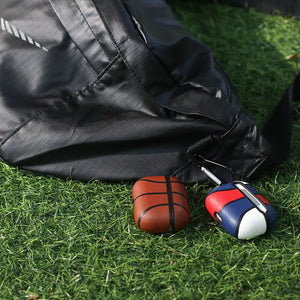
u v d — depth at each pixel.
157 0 1.17
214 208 0.92
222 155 0.98
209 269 0.90
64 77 1.02
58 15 1.01
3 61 1.03
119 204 0.96
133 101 0.99
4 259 0.90
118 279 0.88
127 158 0.98
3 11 1.06
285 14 1.42
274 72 1.24
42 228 0.93
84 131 0.97
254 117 1.13
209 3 1.48
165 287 0.88
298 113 1.13
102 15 0.98
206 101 0.97
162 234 0.93
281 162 1.00
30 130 0.98
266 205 0.91
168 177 0.94
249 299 0.87
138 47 0.96
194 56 1.03
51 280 0.88
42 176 0.99
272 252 0.91
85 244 0.92
